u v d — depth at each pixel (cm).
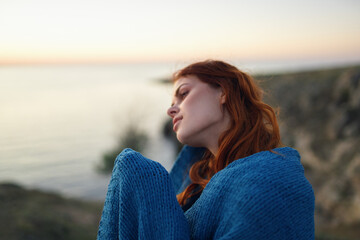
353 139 2030
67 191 2480
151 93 10281
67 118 6462
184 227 70
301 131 2531
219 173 77
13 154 3881
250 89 93
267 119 93
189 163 120
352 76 2817
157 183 74
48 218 1012
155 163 78
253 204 62
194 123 90
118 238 80
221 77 91
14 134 5094
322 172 1848
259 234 61
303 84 3419
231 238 61
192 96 92
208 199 73
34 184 2734
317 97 3020
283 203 64
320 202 1507
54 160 3506
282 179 67
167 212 71
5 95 10631
